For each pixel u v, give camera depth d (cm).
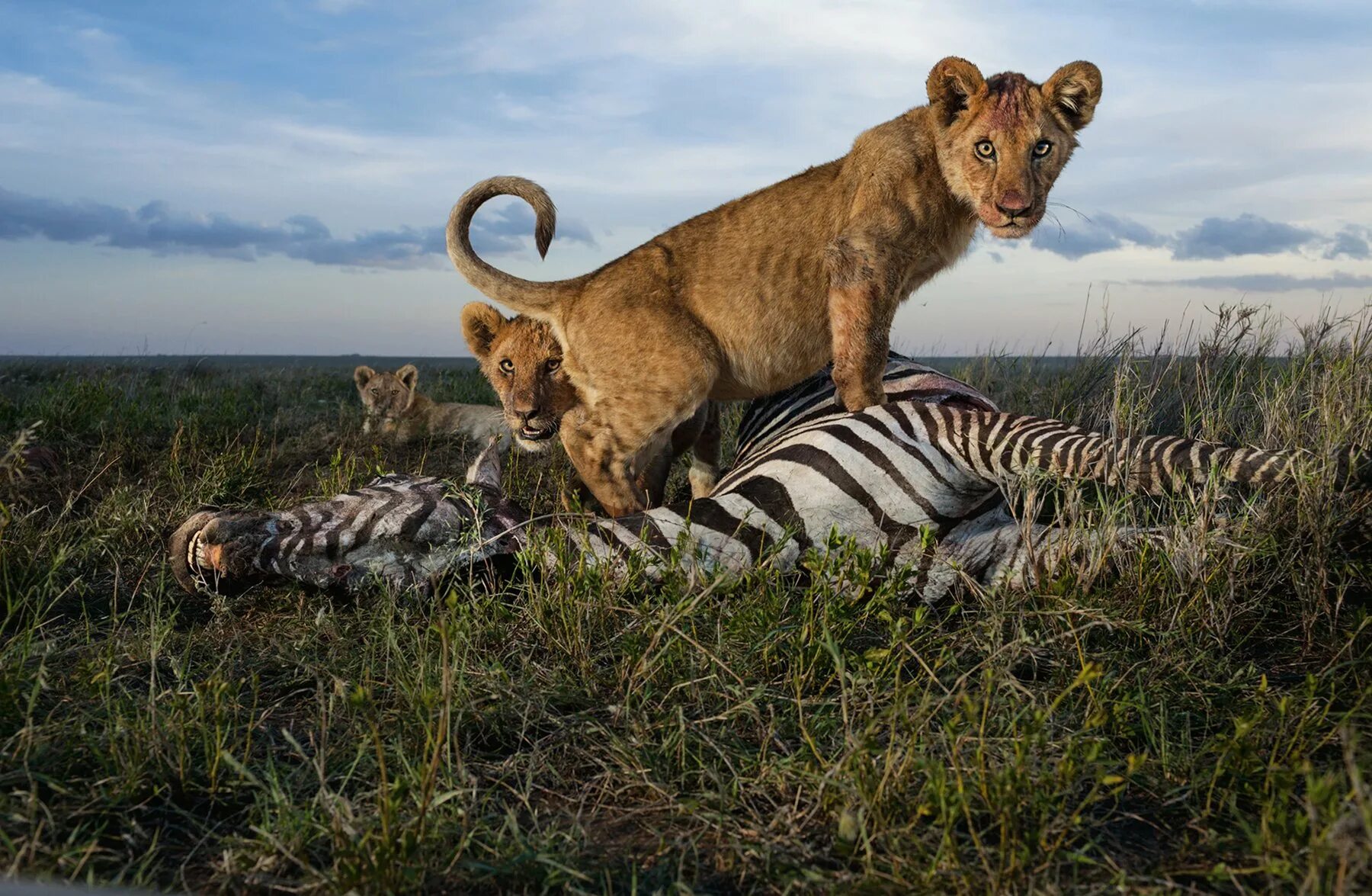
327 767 271
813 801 249
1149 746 282
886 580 380
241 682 320
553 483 621
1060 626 350
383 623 367
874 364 516
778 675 330
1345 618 359
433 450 961
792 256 530
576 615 354
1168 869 222
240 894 219
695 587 374
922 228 530
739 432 592
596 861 233
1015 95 516
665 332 528
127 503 543
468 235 580
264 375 1661
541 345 626
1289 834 219
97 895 209
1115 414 473
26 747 260
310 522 402
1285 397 521
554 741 292
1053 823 234
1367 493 378
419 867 217
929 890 209
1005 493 417
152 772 263
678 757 276
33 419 827
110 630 384
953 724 240
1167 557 379
